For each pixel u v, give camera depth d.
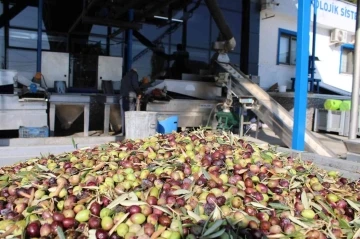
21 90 6.98
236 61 13.00
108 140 6.41
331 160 4.07
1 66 9.16
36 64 9.46
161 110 8.39
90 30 10.13
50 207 1.98
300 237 1.77
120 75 10.23
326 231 1.88
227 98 8.28
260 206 2.04
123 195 2.02
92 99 7.82
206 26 11.89
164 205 1.93
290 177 2.63
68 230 1.73
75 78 9.65
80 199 2.06
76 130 8.61
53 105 7.07
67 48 9.95
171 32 11.23
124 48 10.52
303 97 5.24
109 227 1.74
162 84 9.05
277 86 13.18
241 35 13.02
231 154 3.07
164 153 3.13
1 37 9.13
